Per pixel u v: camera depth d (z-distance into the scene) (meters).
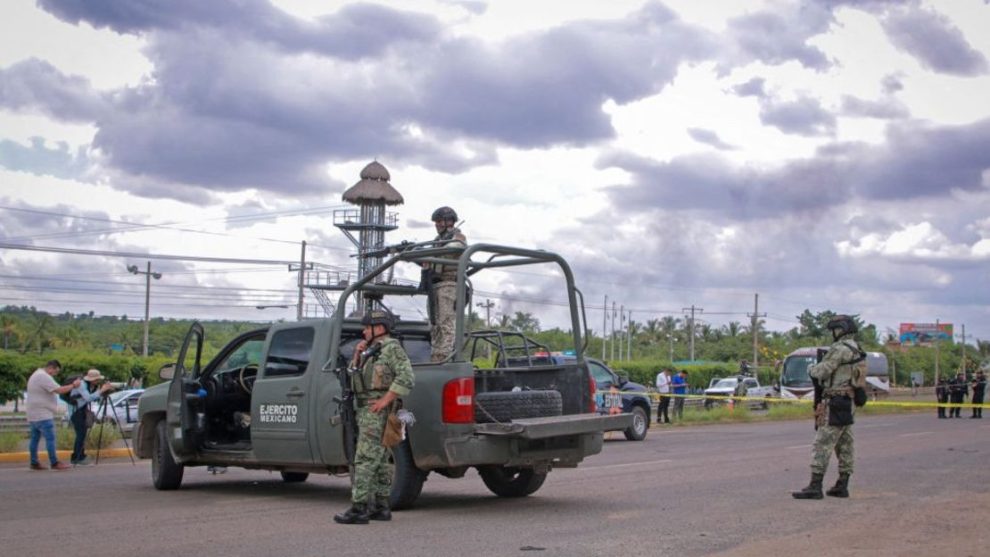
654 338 130.88
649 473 14.55
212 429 12.57
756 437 25.38
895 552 7.91
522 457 10.19
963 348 127.88
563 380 11.25
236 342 12.29
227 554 7.77
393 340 9.33
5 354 37.38
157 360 40.72
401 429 9.38
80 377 17.91
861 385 11.29
